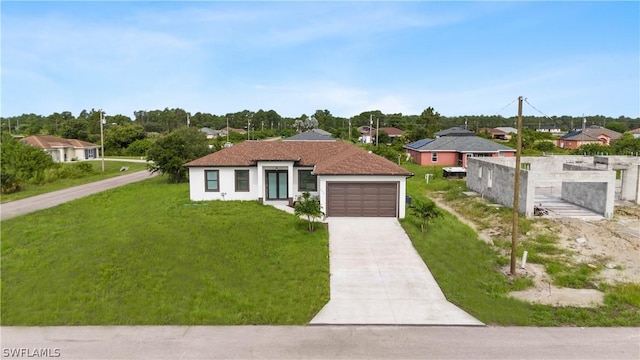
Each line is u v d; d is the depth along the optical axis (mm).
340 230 20781
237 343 10945
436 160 54812
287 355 10352
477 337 11289
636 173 29969
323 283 14773
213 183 27266
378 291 14328
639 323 12195
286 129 130125
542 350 10602
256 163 26703
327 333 11516
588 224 23500
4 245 18688
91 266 15680
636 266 17219
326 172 22703
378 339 11172
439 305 13320
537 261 17703
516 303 13562
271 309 12852
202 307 12930
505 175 28125
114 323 12070
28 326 11953
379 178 22875
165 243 17875
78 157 73688
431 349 10641
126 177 46000
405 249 18266
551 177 24953
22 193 34469
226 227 20328
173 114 149250
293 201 26000
